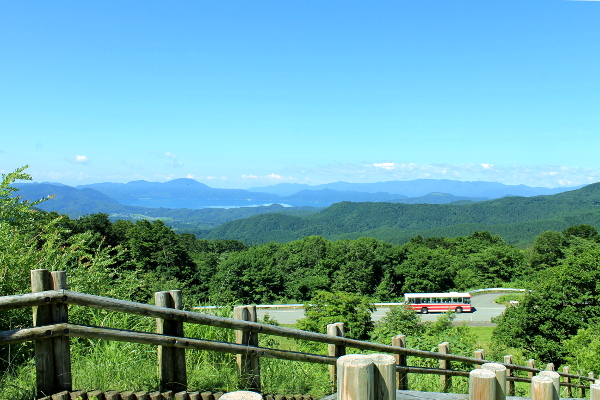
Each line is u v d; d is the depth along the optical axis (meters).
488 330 31.75
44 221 6.42
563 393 8.56
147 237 43.06
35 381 3.21
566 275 24.84
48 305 2.91
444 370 5.38
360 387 1.28
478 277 64.62
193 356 4.89
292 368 5.09
